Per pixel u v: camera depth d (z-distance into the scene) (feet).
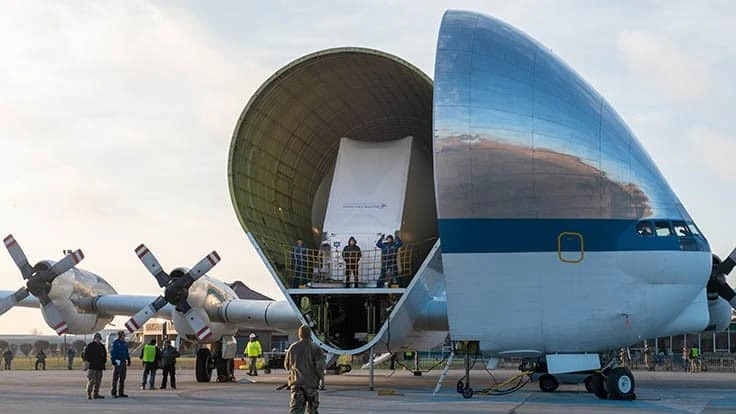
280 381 86.33
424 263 61.72
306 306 65.57
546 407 53.06
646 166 60.29
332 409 50.39
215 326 77.51
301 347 36.42
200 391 68.28
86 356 60.64
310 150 75.97
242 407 52.01
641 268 58.44
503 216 58.18
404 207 69.05
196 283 74.33
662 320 59.26
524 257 58.13
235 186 65.16
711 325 70.59
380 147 72.13
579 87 61.36
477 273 58.54
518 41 62.13
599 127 59.67
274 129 69.56
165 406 52.75
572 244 58.18
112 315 82.38
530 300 58.44
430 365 139.64
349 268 66.44
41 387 74.59
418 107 70.64
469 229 58.34
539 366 70.13
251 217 66.74
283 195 74.18
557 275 58.29
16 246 76.28
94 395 60.75
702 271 60.18
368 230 68.03
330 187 78.28
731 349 164.25
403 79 65.92
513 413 48.44
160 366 74.90
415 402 56.44
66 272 77.61
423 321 70.13
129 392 67.21
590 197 58.39
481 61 59.93
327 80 67.21
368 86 68.64
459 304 59.00
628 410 51.44
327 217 69.36
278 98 66.74
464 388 60.95
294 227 75.61
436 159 58.49
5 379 93.61
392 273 66.18
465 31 61.52
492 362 72.74
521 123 58.49
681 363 143.84
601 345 59.57
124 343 62.64
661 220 59.06
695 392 70.54
